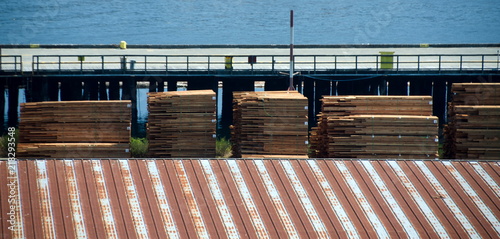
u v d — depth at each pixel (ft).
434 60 578.66
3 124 556.92
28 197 253.85
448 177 280.31
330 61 567.18
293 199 262.26
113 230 242.37
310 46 617.21
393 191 270.26
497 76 549.54
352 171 280.31
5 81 552.82
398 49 615.98
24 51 581.94
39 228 240.12
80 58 512.63
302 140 367.66
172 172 273.13
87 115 371.56
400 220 254.47
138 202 256.32
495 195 271.08
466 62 540.93
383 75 531.09
